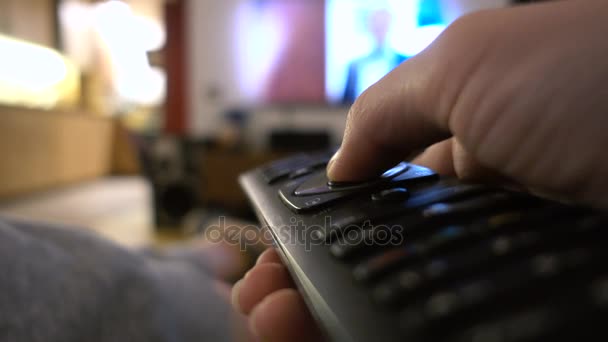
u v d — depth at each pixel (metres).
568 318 0.08
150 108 3.17
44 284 0.25
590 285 0.09
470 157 0.21
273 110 1.62
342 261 0.14
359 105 0.21
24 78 2.22
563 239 0.11
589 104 0.13
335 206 0.19
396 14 1.35
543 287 0.09
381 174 0.22
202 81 1.68
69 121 2.18
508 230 0.12
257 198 0.26
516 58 0.15
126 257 0.36
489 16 0.16
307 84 1.52
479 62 0.15
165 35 1.71
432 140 0.20
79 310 0.26
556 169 0.15
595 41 0.13
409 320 0.10
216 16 1.63
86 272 0.29
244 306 0.24
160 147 1.26
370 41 1.40
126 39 3.12
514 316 0.09
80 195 1.80
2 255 0.24
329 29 1.45
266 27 1.54
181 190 1.19
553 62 0.14
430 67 0.17
